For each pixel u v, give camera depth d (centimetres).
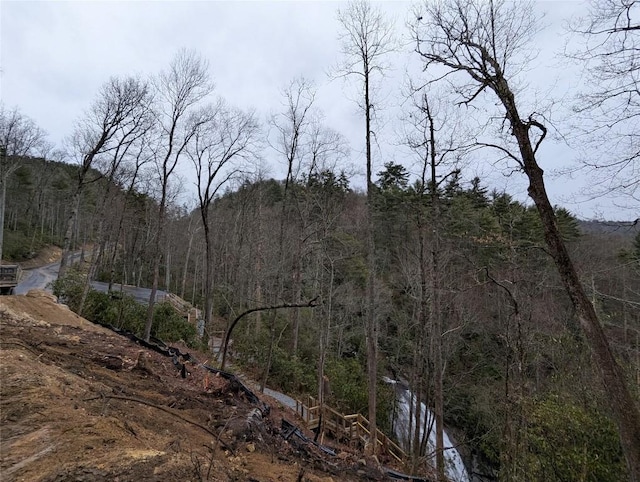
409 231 2084
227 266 3083
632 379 874
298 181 1803
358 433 1280
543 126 673
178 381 749
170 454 332
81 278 1697
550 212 644
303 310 2398
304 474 438
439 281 1241
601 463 711
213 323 2484
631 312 1194
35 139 3031
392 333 2256
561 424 769
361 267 2320
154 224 3300
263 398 1268
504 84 702
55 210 5516
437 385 1105
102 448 310
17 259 3897
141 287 3556
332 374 1809
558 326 1316
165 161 1502
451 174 1141
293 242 2306
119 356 766
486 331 1661
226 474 360
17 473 259
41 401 361
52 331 826
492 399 1437
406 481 605
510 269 1305
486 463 1605
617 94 572
